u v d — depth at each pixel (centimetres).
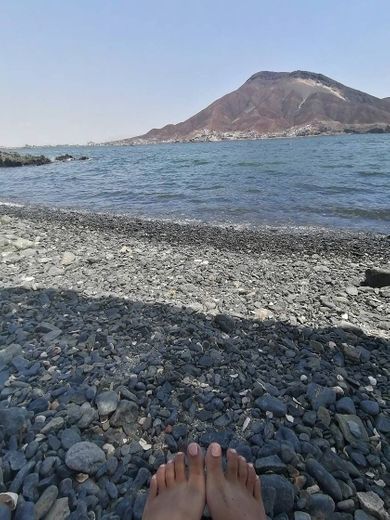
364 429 62
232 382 73
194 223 275
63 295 120
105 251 184
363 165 684
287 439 59
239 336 93
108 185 566
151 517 47
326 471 52
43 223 267
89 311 107
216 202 367
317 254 188
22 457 53
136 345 86
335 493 49
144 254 180
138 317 102
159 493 50
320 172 589
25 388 70
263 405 66
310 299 124
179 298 120
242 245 204
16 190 548
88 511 47
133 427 61
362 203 332
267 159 974
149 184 550
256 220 283
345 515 47
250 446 58
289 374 77
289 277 148
